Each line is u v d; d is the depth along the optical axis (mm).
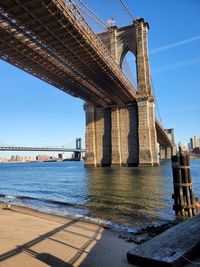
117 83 61750
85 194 24750
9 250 8039
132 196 22625
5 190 30500
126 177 41938
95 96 70750
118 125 75938
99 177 43875
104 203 19438
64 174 56781
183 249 7121
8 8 32281
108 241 9531
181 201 14719
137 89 75375
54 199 22047
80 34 38906
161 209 16859
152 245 7602
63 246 8695
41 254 7863
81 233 10555
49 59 47438
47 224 11961
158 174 46562
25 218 13141
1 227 10852
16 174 63375
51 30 37188
